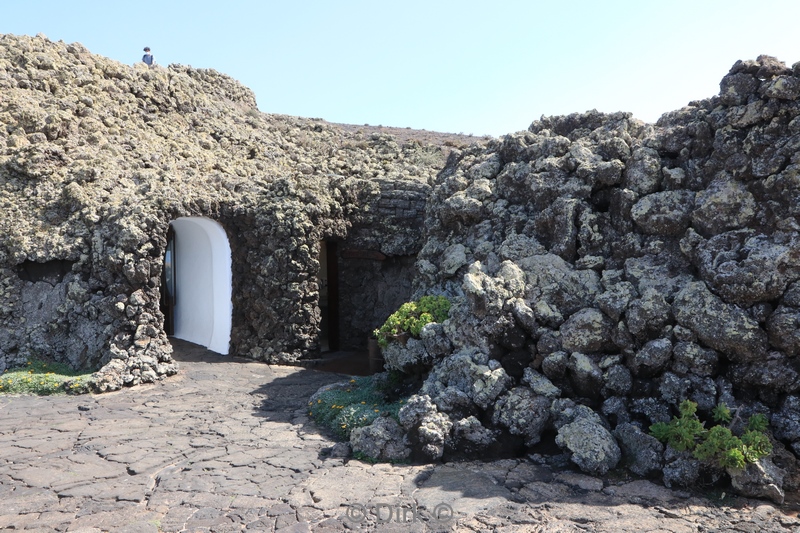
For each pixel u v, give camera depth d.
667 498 6.82
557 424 8.09
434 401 8.37
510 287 9.02
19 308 12.88
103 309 12.52
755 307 7.66
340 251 16.73
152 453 8.32
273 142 20.64
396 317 10.10
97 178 14.36
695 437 7.25
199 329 16.33
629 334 8.20
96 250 12.74
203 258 16.09
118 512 6.46
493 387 8.30
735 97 8.91
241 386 12.47
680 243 8.72
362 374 13.96
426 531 6.05
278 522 6.24
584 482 7.21
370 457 8.09
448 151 23.02
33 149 14.46
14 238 12.88
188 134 18.73
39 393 11.49
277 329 14.78
